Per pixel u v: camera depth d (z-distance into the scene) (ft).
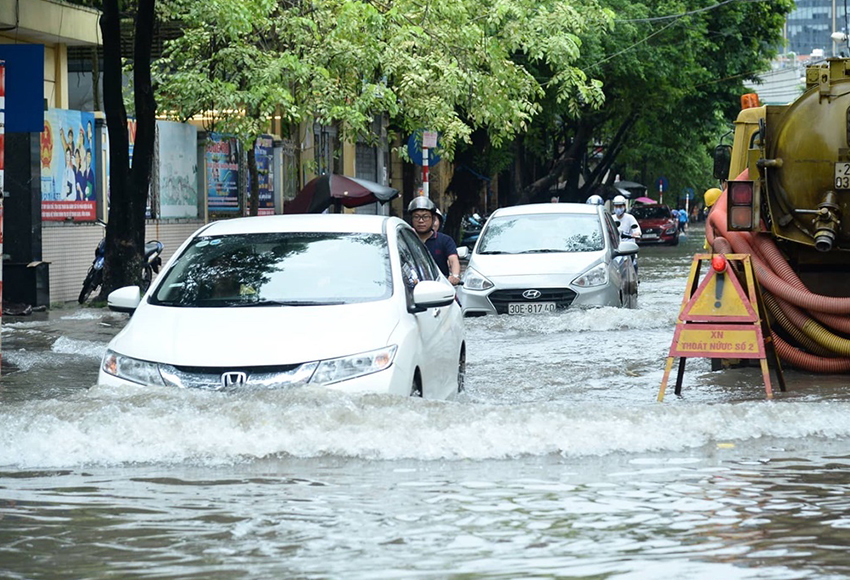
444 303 64.69
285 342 58.70
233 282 65.77
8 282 156.04
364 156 351.87
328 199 208.64
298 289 64.95
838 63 85.05
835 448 54.54
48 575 34.50
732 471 49.21
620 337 113.29
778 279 84.38
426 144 215.31
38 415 53.88
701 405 60.18
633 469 49.62
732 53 403.34
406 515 41.45
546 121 359.66
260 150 253.65
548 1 226.58
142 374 58.59
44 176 166.30
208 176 229.45
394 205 382.42
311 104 192.95
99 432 52.75
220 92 186.29
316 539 38.22
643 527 39.81
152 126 162.50
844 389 78.64
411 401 56.29
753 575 33.96
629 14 349.61
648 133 429.38
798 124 85.35
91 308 159.53
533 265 132.26
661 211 431.84
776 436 57.36
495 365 93.50
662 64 353.10
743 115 98.12
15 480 47.70
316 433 52.90
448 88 206.18
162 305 64.85
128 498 44.39
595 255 134.41
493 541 37.88
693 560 35.55
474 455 52.03
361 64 195.42
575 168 430.61
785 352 85.35
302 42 196.03
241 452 51.78
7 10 167.84
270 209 261.03
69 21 182.29
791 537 38.42
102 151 183.01
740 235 87.30
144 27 159.94
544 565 34.99
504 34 220.02
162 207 208.33
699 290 76.02
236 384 57.26
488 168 353.51
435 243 101.24
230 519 41.04
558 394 77.87
